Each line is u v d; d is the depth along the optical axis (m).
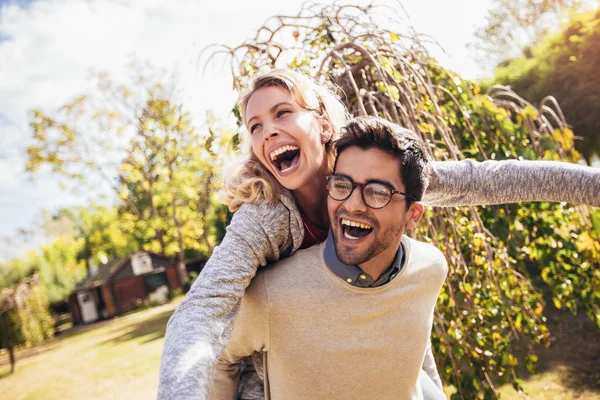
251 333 1.28
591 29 6.74
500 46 13.42
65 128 20.75
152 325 16.05
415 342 1.31
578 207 2.79
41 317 15.02
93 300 28.14
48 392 9.06
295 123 1.32
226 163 1.46
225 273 1.13
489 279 2.55
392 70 2.47
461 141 2.83
